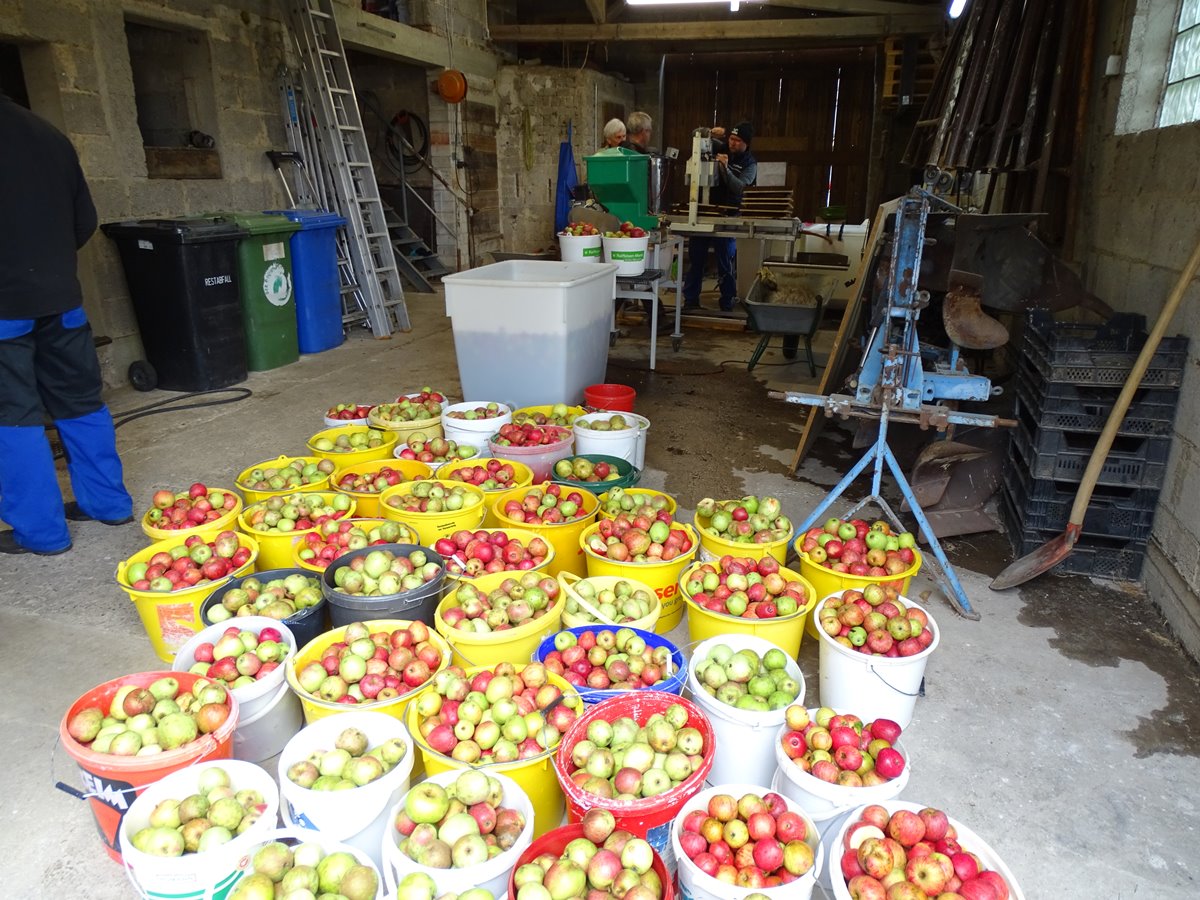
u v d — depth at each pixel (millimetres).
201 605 2445
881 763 1851
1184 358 2957
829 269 6578
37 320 3199
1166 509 3053
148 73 6395
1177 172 3150
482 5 10719
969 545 3598
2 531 3535
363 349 6961
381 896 1594
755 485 4199
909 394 3145
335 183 7387
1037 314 3625
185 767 1814
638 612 2465
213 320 5547
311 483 3318
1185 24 3488
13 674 2598
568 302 4262
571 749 1901
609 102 12594
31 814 2084
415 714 1995
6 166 2930
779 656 2215
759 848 1645
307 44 7094
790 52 12406
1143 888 1891
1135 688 2596
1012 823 2068
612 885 1556
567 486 3260
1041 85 4344
